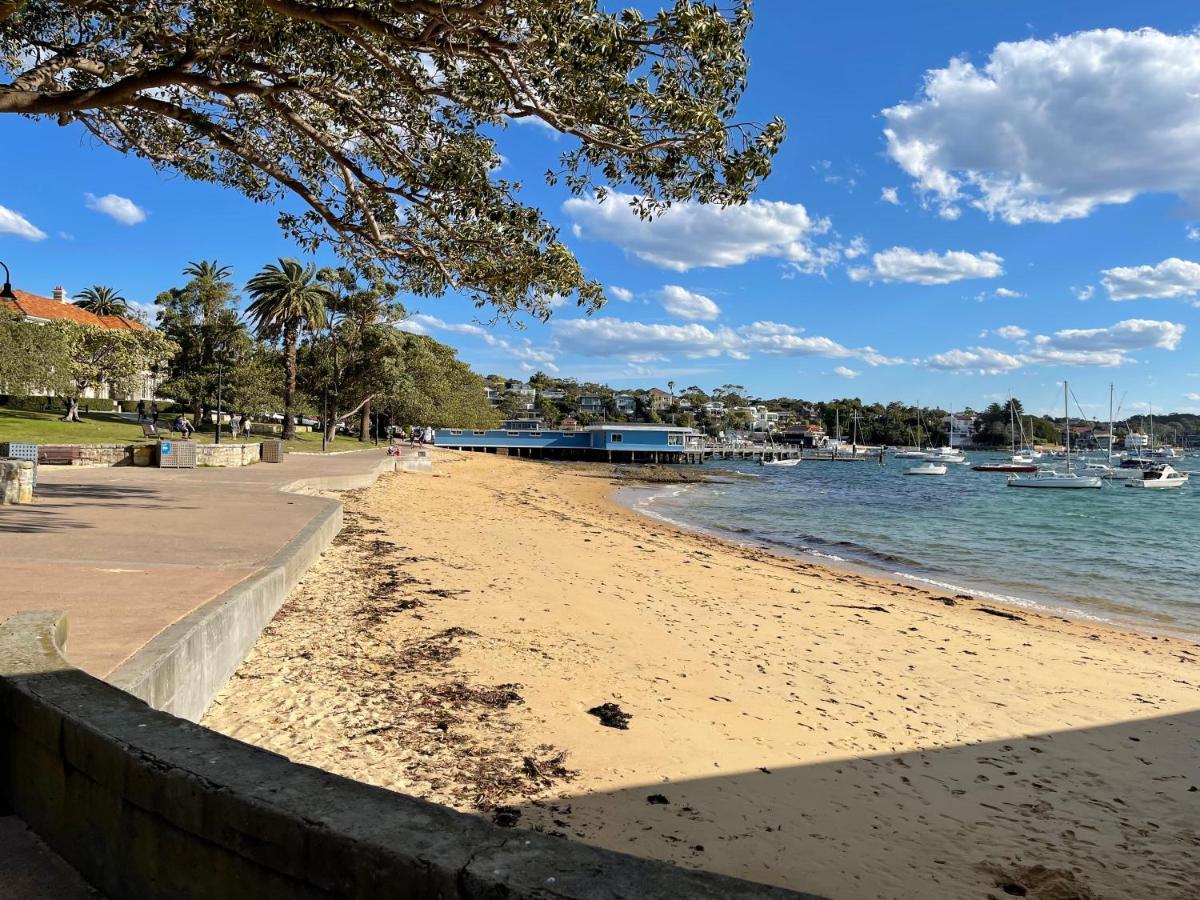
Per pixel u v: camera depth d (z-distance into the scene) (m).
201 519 11.27
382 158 10.73
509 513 26.12
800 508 41.47
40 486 15.26
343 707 5.84
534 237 10.35
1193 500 52.94
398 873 1.51
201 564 7.74
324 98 9.42
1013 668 9.82
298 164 11.15
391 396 62.81
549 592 11.72
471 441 102.81
